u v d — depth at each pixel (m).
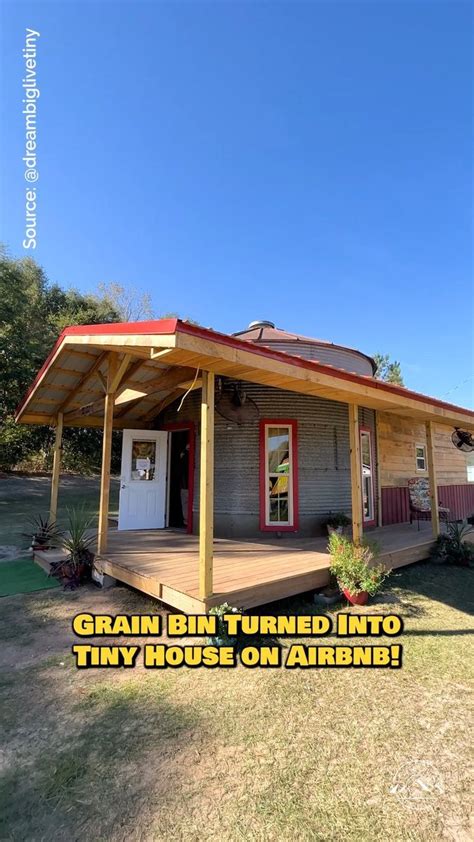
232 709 2.88
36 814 1.97
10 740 2.55
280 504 7.80
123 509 8.62
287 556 5.91
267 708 2.89
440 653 3.80
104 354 6.30
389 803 2.03
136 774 2.24
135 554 5.97
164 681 3.29
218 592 4.06
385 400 5.66
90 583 5.94
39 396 7.90
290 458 7.86
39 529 8.20
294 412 8.00
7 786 2.16
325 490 8.07
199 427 8.35
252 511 7.68
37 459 21.06
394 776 2.22
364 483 9.09
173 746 2.48
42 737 2.58
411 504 9.41
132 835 1.85
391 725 2.69
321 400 8.25
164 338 3.62
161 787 2.15
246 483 7.74
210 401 4.20
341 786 2.15
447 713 2.84
